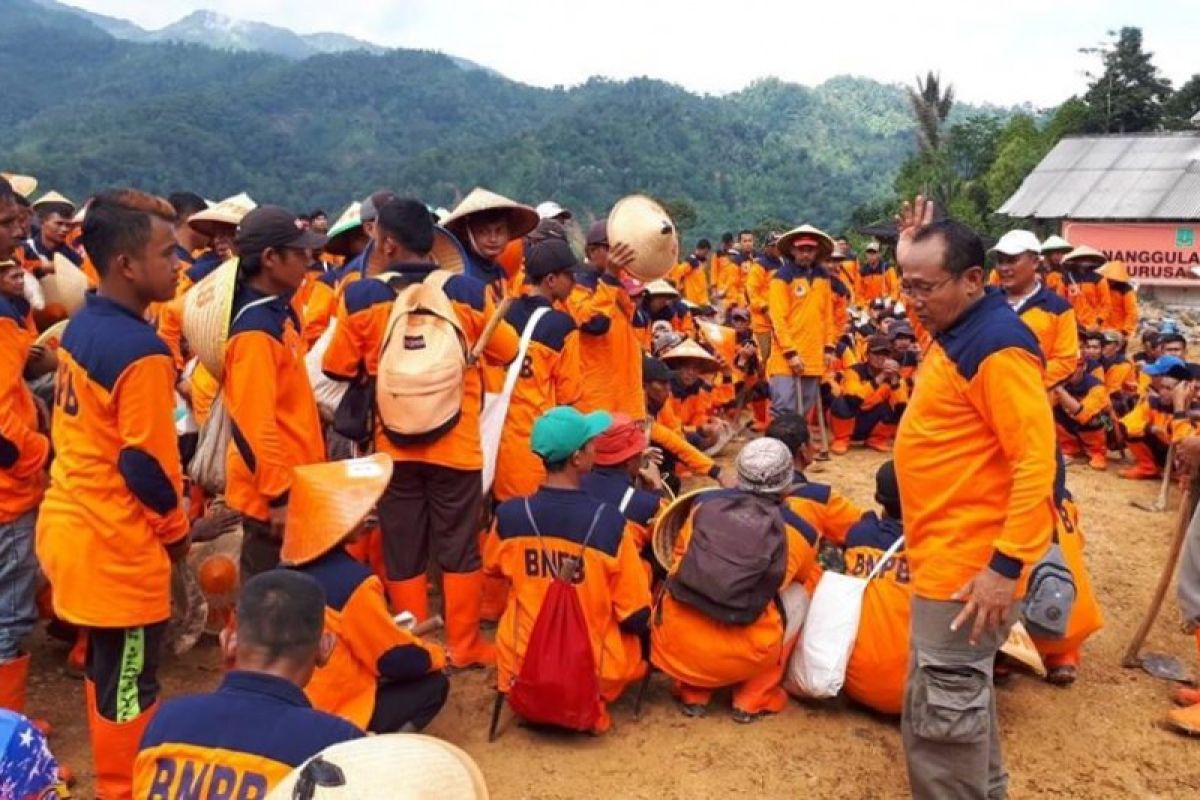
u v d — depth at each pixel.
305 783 2.05
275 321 4.48
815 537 5.18
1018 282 7.54
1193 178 26.33
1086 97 39.69
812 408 10.02
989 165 42.94
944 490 3.74
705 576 4.82
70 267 6.42
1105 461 10.08
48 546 3.93
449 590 5.38
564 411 4.85
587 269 7.14
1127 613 6.50
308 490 4.12
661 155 120.75
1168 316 23.91
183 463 6.22
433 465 5.19
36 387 5.79
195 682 5.36
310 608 2.97
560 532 4.74
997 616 3.57
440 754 2.14
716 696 5.36
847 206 113.69
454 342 5.09
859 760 4.80
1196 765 4.83
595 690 4.73
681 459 7.55
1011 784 4.64
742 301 18.27
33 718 5.01
